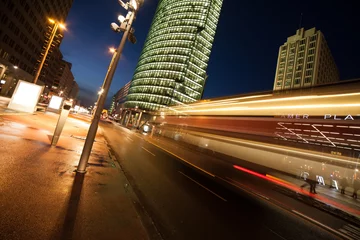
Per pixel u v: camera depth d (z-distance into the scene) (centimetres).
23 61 4853
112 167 812
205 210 616
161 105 8356
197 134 2453
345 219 867
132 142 2305
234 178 1312
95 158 895
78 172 607
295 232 597
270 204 865
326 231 661
